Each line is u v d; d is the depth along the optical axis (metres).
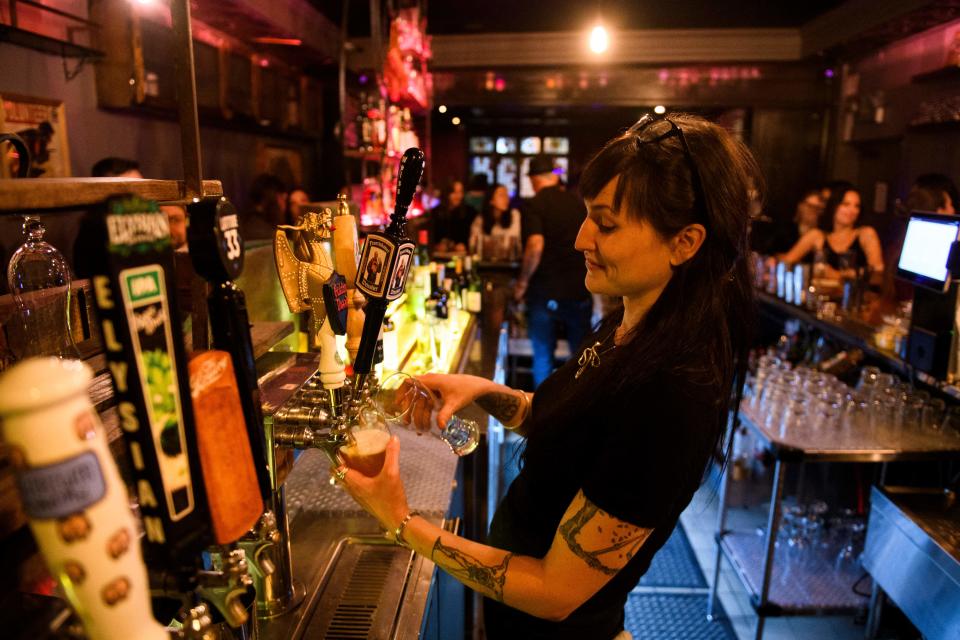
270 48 5.09
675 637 2.59
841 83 6.44
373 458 0.95
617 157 0.88
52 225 3.02
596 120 9.82
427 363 2.53
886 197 5.83
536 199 4.52
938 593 1.97
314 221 1.03
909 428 2.41
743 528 3.10
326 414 0.95
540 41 6.75
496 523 1.25
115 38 3.29
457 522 1.44
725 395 0.91
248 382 0.63
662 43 6.61
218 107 4.32
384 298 0.89
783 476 2.29
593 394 0.96
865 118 6.06
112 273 0.45
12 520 0.58
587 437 0.97
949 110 4.60
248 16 4.09
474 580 0.93
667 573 3.00
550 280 4.56
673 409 0.85
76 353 0.92
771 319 4.61
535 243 4.50
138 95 3.36
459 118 9.70
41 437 0.38
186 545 0.53
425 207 4.89
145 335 0.48
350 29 6.17
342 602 1.14
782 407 2.52
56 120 3.05
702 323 0.89
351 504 1.48
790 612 2.43
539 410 1.25
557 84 6.85
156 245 0.49
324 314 1.04
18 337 0.87
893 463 2.79
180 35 0.66
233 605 0.61
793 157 6.77
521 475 1.21
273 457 0.94
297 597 1.12
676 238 0.89
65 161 3.12
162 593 0.61
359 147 3.38
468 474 2.03
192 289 0.80
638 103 6.81
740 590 2.88
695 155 0.86
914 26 4.92
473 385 1.30
